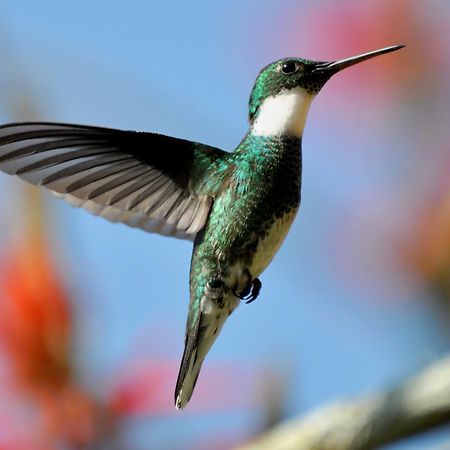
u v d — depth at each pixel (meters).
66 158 3.30
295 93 3.32
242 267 3.31
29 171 3.29
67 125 3.29
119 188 3.31
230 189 3.32
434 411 3.27
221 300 3.31
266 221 3.31
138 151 3.31
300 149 3.32
